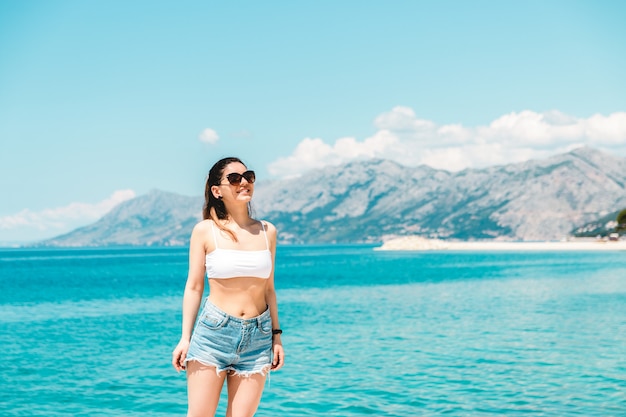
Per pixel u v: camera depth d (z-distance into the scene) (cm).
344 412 1014
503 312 2569
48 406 1080
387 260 11088
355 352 1592
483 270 6631
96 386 1234
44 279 6372
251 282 465
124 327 2312
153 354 1642
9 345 1839
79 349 1744
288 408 1041
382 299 3372
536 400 1072
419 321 2291
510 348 1623
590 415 975
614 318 2281
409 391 1153
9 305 3394
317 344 1741
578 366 1364
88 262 12900
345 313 2642
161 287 4912
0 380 1297
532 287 4025
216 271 462
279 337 493
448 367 1373
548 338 1795
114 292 4356
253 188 481
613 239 16475
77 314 2873
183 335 468
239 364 466
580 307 2720
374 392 1147
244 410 466
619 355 1496
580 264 7419
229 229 468
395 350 1619
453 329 2036
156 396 1150
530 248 17075
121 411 1047
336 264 9619
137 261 13300
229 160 481
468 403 1059
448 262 9338
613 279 4659
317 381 1244
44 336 2056
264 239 478
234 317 461
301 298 3544
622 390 1134
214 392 463
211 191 478
